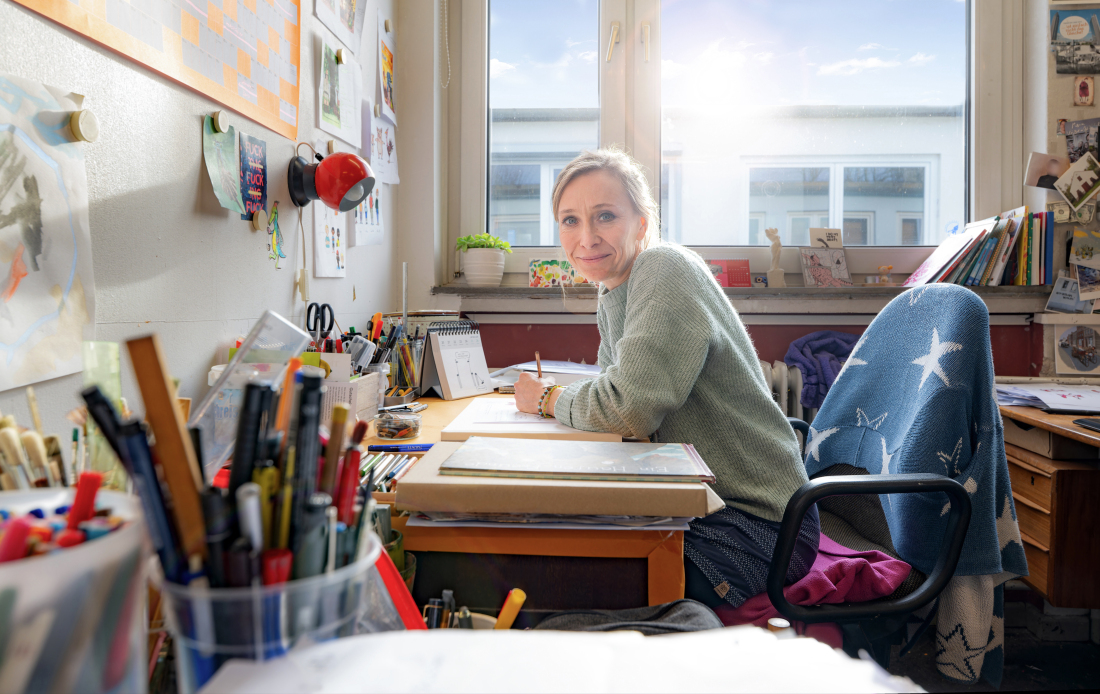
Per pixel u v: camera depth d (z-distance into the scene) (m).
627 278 1.18
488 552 0.68
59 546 0.28
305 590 0.32
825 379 1.83
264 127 1.06
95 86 0.66
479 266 1.96
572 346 2.00
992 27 2.00
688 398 0.98
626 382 0.87
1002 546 1.06
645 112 2.05
